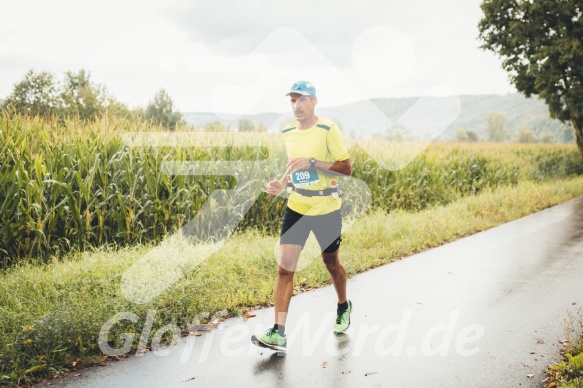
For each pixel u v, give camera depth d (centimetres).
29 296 485
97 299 468
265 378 371
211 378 370
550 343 434
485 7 3098
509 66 3147
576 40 2812
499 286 618
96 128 840
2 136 714
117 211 776
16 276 543
